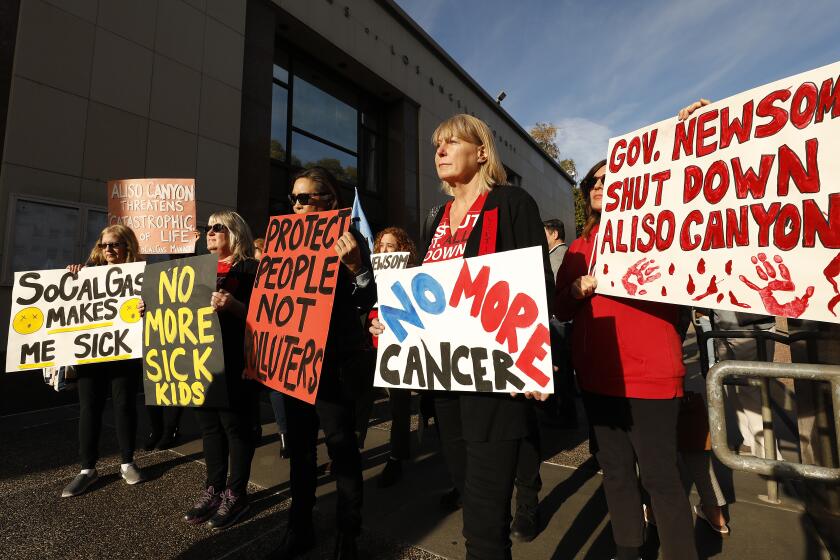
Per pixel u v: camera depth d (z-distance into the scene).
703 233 1.43
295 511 1.91
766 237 1.28
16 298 2.64
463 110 14.59
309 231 1.89
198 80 6.92
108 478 2.83
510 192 1.45
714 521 2.04
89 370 2.70
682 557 1.39
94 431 2.70
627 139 1.72
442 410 1.55
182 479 2.81
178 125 6.62
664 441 1.50
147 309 2.47
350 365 1.92
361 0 10.55
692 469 2.04
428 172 12.61
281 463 3.09
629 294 1.59
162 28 6.48
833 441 1.58
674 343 1.56
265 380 1.89
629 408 1.56
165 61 6.50
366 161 11.51
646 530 2.07
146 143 6.23
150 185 5.18
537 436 2.11
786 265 1.23
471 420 1.31
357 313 2.00
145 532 2.15
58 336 2.64
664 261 1.53
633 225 1.64
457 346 1.36
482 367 1.30
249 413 2.35
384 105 12.21
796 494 2.41
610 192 1.74
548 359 1.19
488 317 1.31
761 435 2.78
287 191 9.33
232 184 7.34
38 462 3.13
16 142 5.01
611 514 1.60
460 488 1.55
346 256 1.71
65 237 5.32
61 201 5.29
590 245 1.90
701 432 2.01
